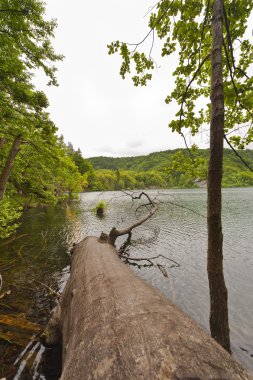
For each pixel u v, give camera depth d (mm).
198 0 2576
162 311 1899
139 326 1682
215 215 2260
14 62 6461
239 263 8555
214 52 2178
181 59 3172
